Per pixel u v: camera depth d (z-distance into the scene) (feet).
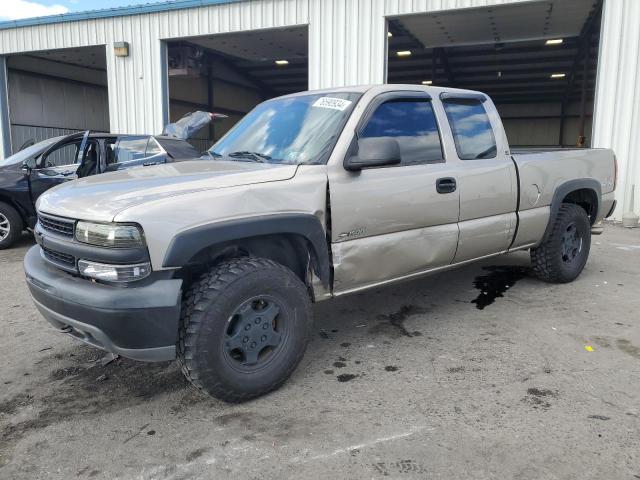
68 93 66.13
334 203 11.15
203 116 34.63
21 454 8.86
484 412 9.78
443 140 13.65
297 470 8.18
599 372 11.37
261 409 10.11
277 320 10.62
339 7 39.81
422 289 17.92
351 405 10.17
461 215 13.82
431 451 8.58
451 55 67.21
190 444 9.02
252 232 9.83
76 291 9.16
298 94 14.26
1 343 13.97
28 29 50.93
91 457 8.73
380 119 12.47
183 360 9.53
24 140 60.08
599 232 19.60
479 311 15.58
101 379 11.65
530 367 11.69
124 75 48.14
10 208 26.48
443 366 11.85
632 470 7.98
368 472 8.07
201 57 63.77
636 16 32.65
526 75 75.72
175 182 10.02
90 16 47.93
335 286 11.64
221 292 9.51
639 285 18.07
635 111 33.40
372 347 13.05
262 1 42.19
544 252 17.34
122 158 27.40
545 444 8.70
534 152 17.57
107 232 8.91
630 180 33.91
